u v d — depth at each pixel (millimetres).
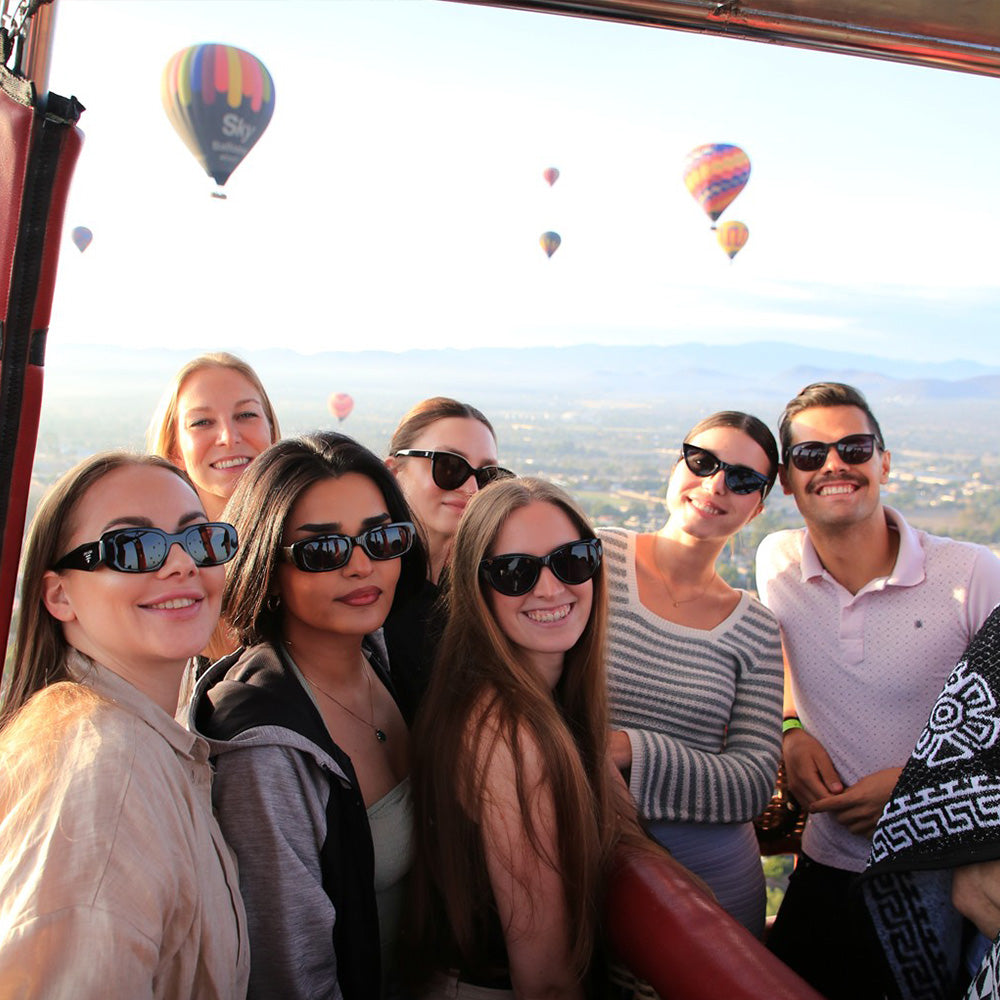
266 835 1501
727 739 2504
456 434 2768
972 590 2492
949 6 1808
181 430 2938
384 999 1833
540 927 1750
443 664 1886
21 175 1339
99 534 1385
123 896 1140
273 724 1554
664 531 2592
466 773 1743
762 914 2447
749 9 1813
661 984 1544
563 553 1879
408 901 1826
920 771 1589
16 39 1370
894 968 1706
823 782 2584
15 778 1227
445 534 2785
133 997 1123
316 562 1710
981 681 1542
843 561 2639
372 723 1961
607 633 2234
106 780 1206
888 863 1604
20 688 1401
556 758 1757
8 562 1405
